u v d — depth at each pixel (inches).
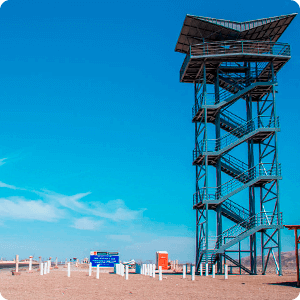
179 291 968.9
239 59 1811.0
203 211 1784.0
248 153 1870.1
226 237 1672.0
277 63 1844.2
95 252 2476.6
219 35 1839.3
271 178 1705.2
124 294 903.7
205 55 1758.1
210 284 1161.4
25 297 833.5
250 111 1887.3
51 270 2161.7
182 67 1973.4
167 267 2482.8
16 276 1492.4
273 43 1825.8
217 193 1732.3
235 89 1925.4
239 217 1752.0
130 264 2682.1
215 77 1888.5
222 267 1774.1
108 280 1302.9
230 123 1856.5
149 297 849.5
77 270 2197.3
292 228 1112.2
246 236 1662.2
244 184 1700.3
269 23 1795.0
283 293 925.8
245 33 1827.0
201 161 1859.0
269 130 1729.8
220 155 1754.4
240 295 886.4
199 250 1822.1
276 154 1727.4
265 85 1786.4
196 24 1769.2
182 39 1876.2
